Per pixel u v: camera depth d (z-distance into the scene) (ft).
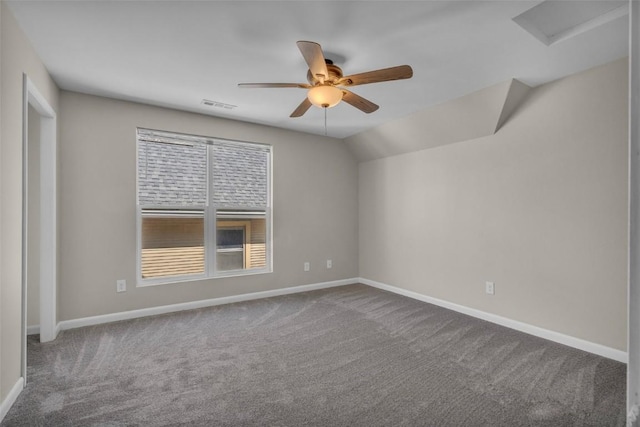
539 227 9.71
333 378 7.38
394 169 14.94
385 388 6.96
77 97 10.39
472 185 11.62
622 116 8.07
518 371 7.64
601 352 8.40
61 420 5.88
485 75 9.08
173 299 12.06
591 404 6.35
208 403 6.42
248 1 6.05
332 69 7.56
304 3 6.10
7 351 6.15
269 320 11.16
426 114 11.98
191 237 12.59
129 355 8.46
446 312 12.03
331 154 16.05
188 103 11.42
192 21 6.68
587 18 6.81
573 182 8.95
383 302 13.34
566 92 9.07
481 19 6.56
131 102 11.27
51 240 9.29
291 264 14.83
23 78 7.00
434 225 13.07
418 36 7.18
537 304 9.77
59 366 7.83
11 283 6.34
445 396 6.66
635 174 1.85
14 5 6.12
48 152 9.25
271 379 7.32
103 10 6.31
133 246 11.29
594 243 8.56
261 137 13.97
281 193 14.55
